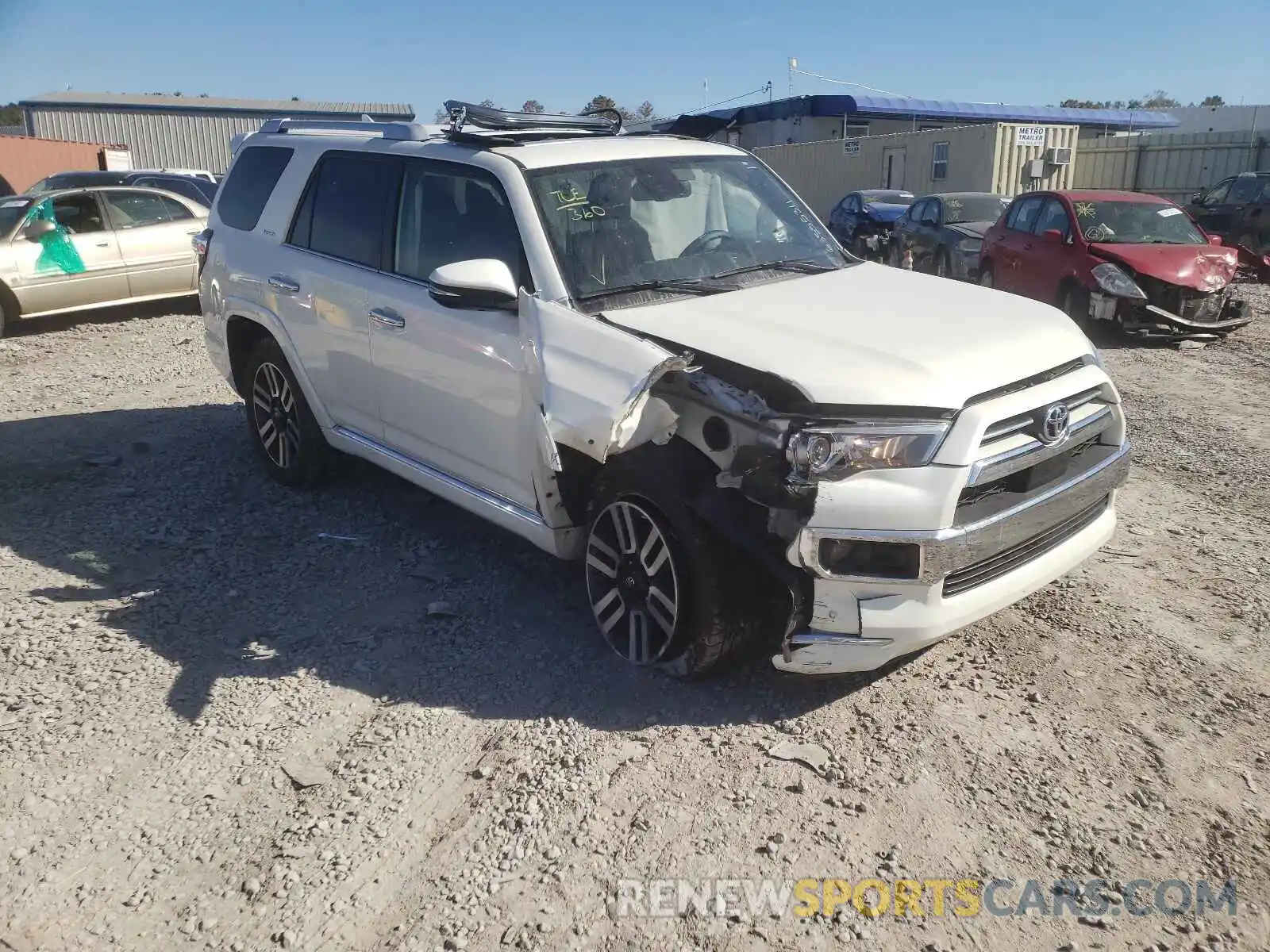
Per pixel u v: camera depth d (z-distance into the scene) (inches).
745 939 104.5
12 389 342.6
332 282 198.4
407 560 196.9
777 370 130.4
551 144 179.6
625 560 152.6
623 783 129.2
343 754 136.5
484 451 169.9
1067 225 451.2
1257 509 216.2
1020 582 142.7
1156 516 213.6
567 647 163.0
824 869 114.1
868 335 142.1
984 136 909.2
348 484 238.5
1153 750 133.0
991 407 131.8
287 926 107.3
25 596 182.4
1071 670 152.3
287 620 173.8
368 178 196.2
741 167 195.9
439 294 155.9
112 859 117.6
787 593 138.5
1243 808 122.0
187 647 164.7
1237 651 156.6
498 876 114.0
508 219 165.8
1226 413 298.2
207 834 121.6
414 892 111.8
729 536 134.0
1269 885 110.3
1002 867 113.9
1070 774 129.0
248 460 259.1
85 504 229.0
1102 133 1375.5
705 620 141.9
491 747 137.3
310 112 1770.4
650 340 143.9
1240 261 505.4
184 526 215.5
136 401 322.7
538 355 146.9
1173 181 1000.9
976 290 171.3
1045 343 147.4
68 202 458.3
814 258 187.6
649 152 184.2
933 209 658.8
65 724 143.7
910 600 131.3
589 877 113.5
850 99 1202.6
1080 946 103.0
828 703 145.6
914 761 132.2
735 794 126.7
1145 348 405.4
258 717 144.9
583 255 161.2
